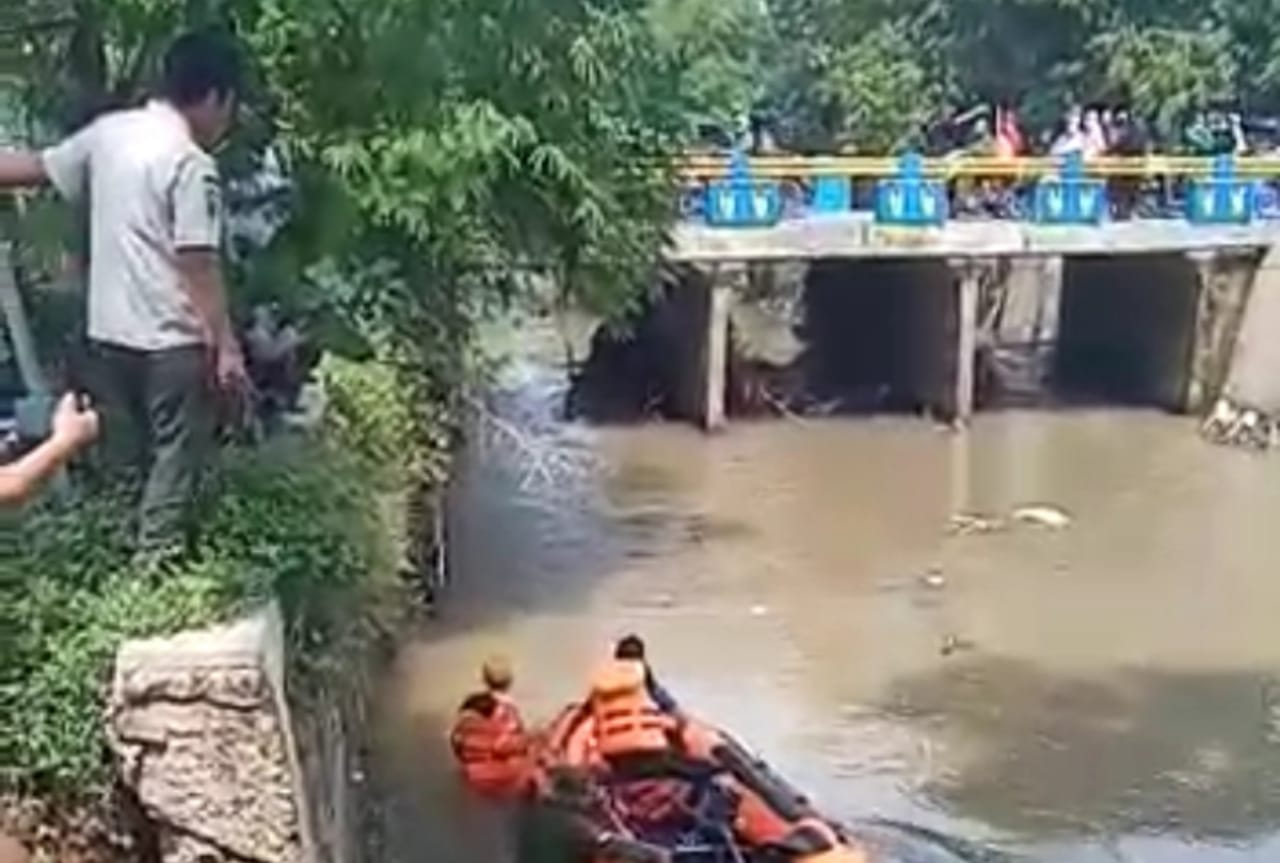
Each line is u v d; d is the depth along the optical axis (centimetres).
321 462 901
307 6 997
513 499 2195
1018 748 1475
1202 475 2384
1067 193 2655
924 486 2309
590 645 1677
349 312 1200
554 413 2647
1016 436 2586
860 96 3238
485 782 1249
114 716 672
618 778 1131
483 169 1149
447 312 1505
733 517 2148
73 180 711
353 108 1068
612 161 1472
